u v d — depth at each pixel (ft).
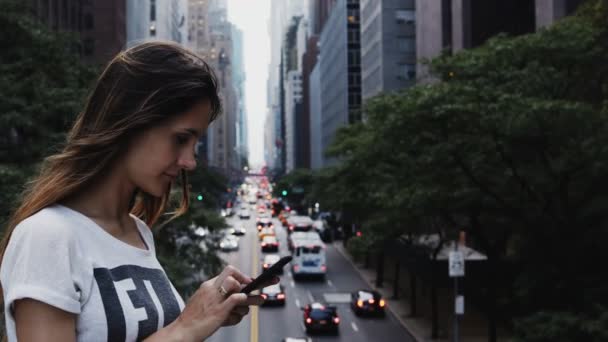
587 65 72.18
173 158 5.40
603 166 64.23
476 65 72.95
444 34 166.20
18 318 4.71
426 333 110.22
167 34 416.26
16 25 67.87
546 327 54.80
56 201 5.41
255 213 439.63
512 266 81.30
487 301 85.10
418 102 63.26
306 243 170.09
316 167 456.04
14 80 65.05
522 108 59.82
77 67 76.95
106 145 5.24
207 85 5.47
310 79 511.40
